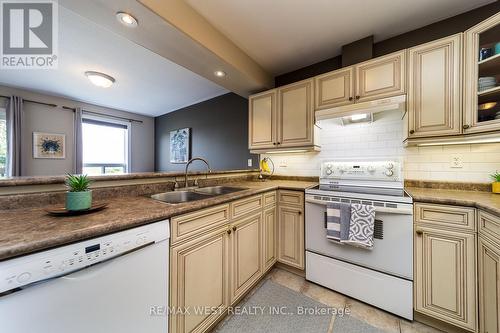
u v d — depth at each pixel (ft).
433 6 5.10
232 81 7.73
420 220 4.39
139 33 4.81
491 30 4.26
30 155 11.05
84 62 7.99
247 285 5.16
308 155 8.11
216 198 4.32
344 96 6.14
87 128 13.51
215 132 11.88
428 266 4.30
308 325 4.37
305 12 5.27
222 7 5.06
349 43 6.60
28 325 1.98
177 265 3.38
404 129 5.53
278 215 6.61
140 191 4.78
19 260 1.90
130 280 2.76
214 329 4.26
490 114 4.45
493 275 3.40
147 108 14.49
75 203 2.89
